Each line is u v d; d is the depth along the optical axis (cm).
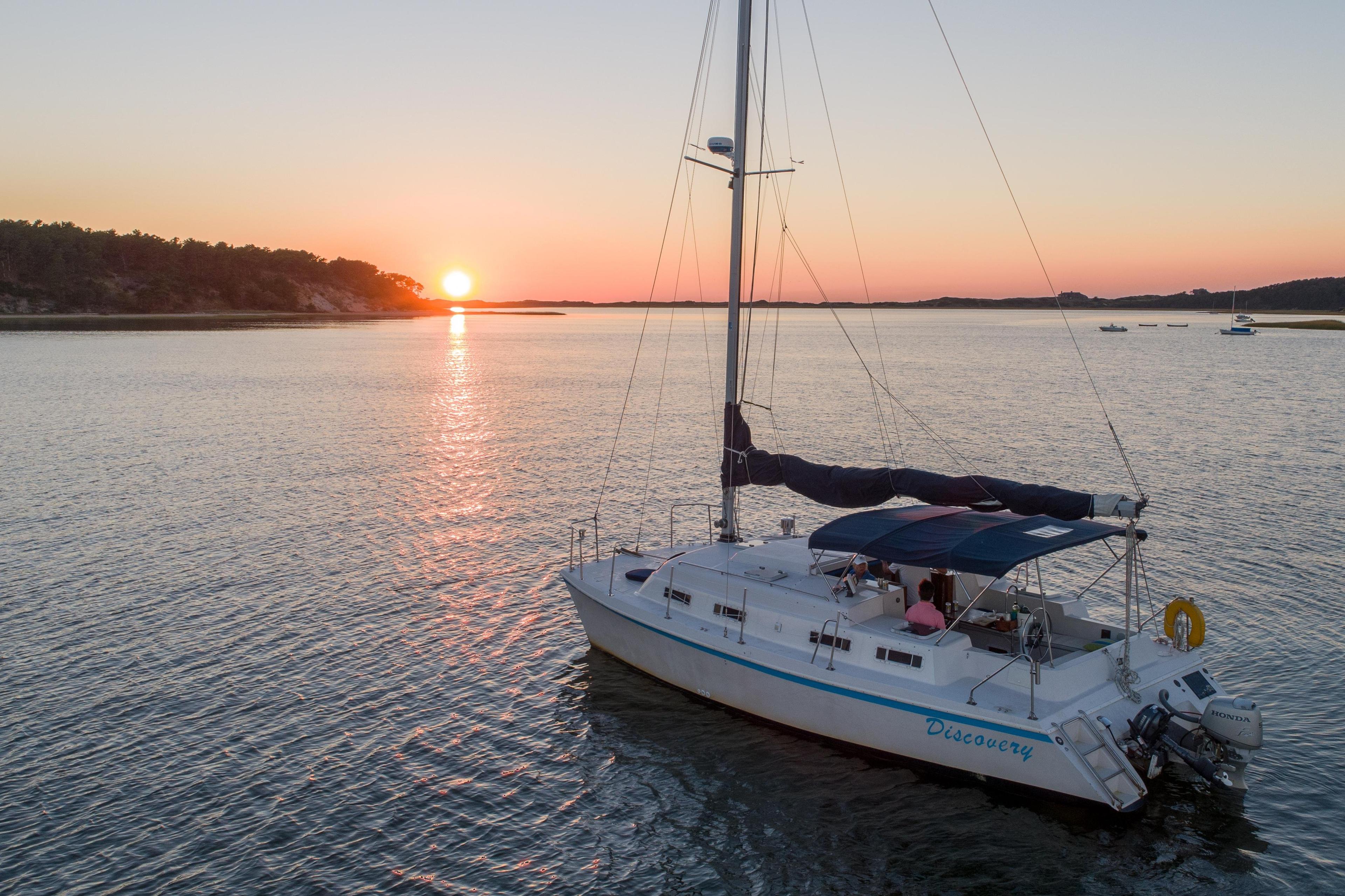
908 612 1647
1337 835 1398
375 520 3303
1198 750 1452
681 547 2369
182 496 3688
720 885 1320
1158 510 3338
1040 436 5119
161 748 1689
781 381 8856
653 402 7112
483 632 2261
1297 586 2492
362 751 1692
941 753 1523
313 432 5453
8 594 2491
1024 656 1534
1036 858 1362
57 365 9744
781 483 1941
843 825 1455
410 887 1310
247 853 1383
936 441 4984
